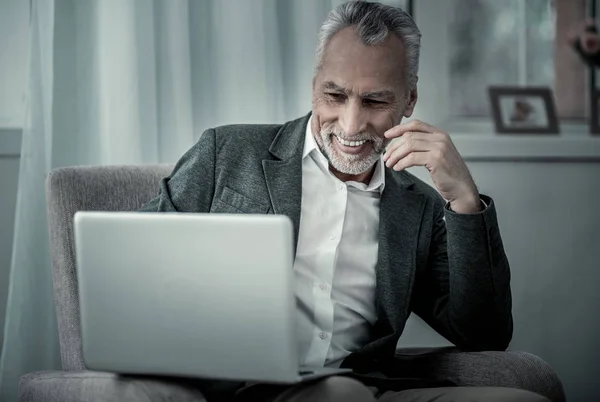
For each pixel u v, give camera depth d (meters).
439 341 2.60
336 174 1.76
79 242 1.36
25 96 2.26
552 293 2.70
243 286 1.29
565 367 2.72
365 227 1.76
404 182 1.79
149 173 1.90
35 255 2.23
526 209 2.67
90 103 2.29
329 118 1.66
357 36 1.62
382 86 1.63
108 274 1.35
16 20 2.29
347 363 1.65
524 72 2.75
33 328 2.24
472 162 2.63
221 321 1.31
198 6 2.37
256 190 1.68
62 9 2.28
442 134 1.65
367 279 1.74
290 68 2.44
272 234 1.27
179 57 2.33
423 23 2.66
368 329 1.74
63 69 2.29
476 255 1.66
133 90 2.28
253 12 2.38
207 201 1.69
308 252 1.70
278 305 1.28
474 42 2.72
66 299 1.72
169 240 1.32
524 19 2.74
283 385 1.42
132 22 2.27
